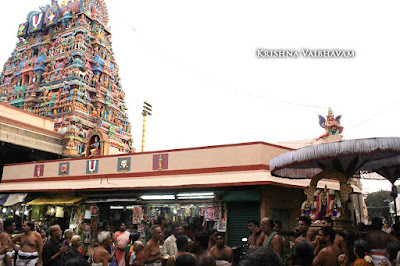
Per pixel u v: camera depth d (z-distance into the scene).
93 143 25.31
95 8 42.34
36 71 39.94
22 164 19.98
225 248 6.62
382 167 10.53
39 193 17.80
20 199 17.77
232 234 12.85
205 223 13.48
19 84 41.00
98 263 6.93
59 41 40.34
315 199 9.20
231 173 13.59
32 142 26.22
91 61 39.41
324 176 9.22
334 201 8.79
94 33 41.53
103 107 38.66
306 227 7.05
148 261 7.12
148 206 14.64
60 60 39.28
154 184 14.30
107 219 15.88
